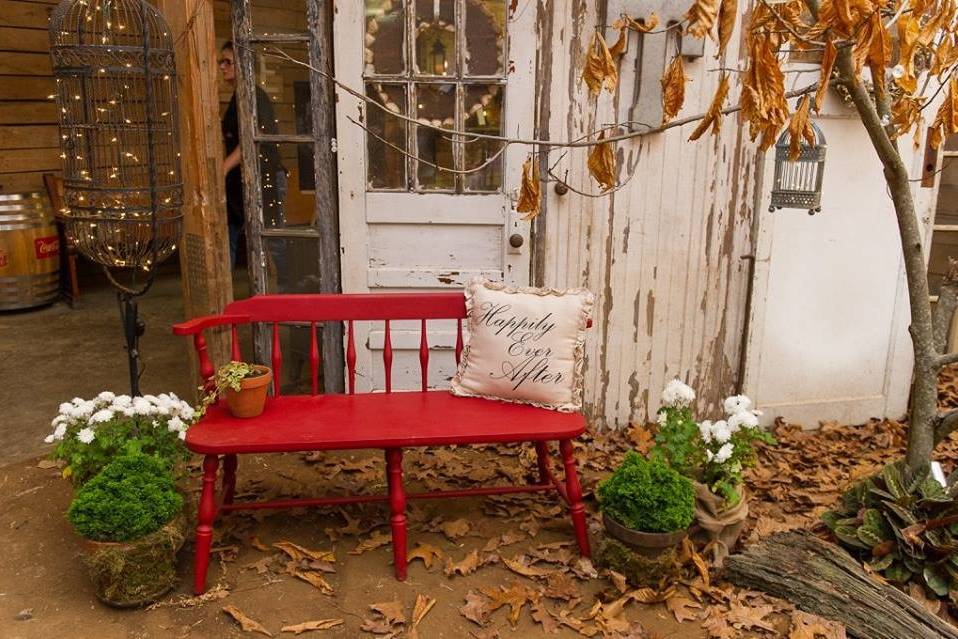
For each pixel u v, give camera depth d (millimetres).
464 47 3271
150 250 3086
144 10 2920
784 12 2020
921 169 3582
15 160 5773
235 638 2258
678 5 3205
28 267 5477
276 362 2836
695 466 2682
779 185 3148
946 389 4254
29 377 4258
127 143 3225
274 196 3473
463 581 2547
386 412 2652
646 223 3486
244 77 3344
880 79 2049
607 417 3686
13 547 2680
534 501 3045
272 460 3406
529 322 2693
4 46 5652
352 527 2818
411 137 3355
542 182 3395
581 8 3244
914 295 2609
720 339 3658
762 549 2520
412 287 3492
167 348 4805
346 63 3266
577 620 2350
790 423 3770
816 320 3672
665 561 2449
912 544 2441
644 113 3320
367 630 2293
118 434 2621
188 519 2646
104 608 2373
